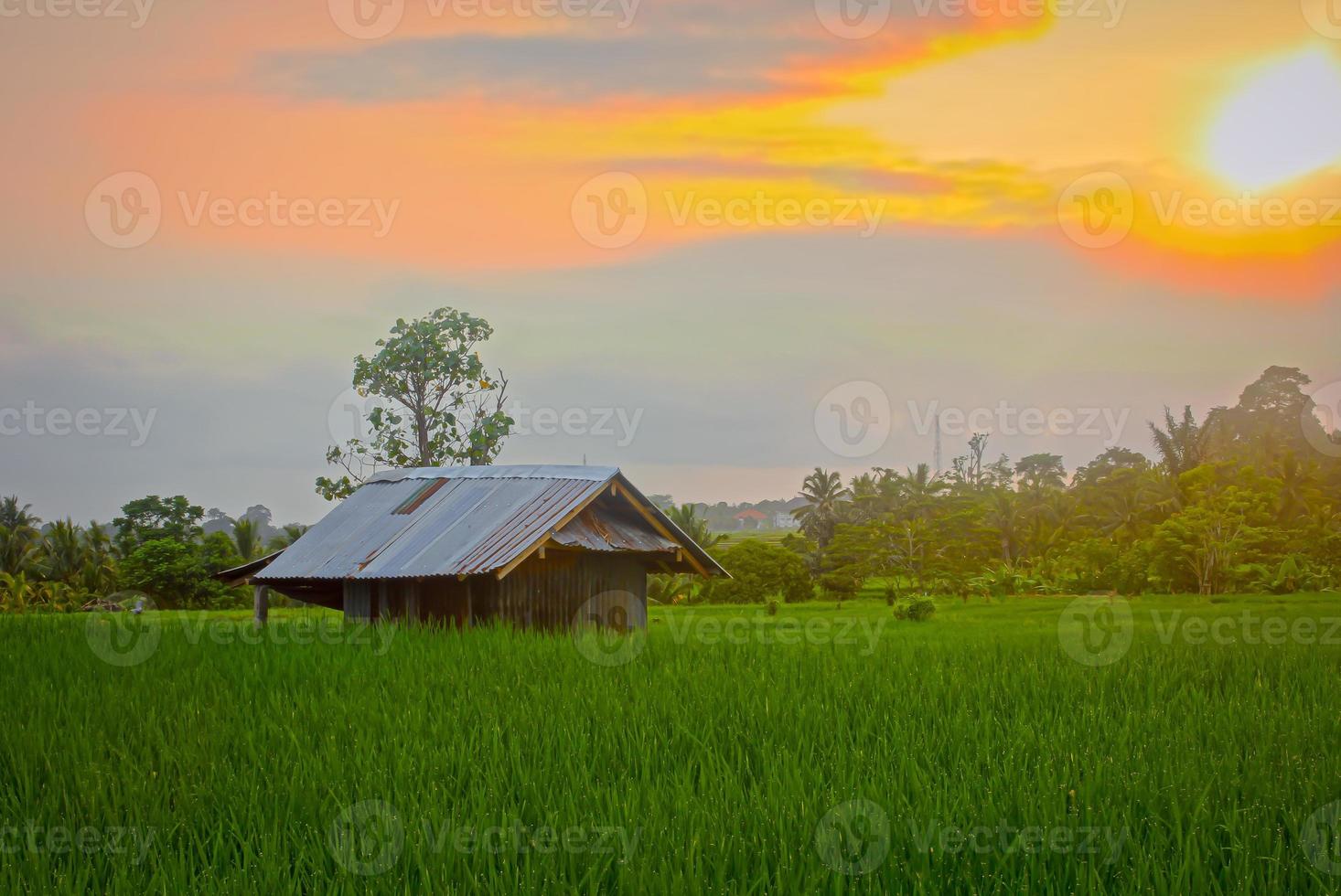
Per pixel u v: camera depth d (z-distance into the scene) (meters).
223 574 29.03
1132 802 9.20
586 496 24.89
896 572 70.69
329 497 50.47
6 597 56.56
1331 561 66.06
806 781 10.07
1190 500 73.62
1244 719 12.72
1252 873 7.86
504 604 23.84
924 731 11.82
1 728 12.05
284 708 13.50
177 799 9.71
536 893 7.63
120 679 15.95
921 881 7.67
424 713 13.12
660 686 14.85
